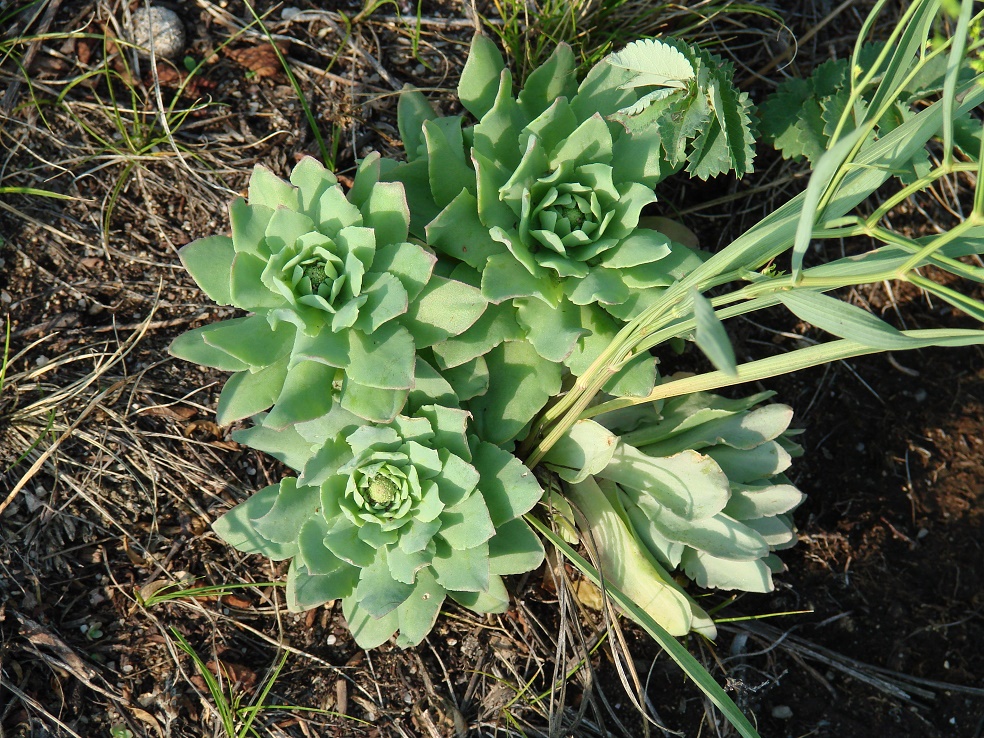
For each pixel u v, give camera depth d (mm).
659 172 325
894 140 277
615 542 348
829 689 381
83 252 364
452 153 316
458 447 302
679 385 301
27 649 326
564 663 336
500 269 301
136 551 346
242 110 385
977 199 213
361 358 286
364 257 288
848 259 260
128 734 328
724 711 272
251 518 322
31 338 353
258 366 288
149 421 356
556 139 318
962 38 202
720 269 255
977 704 380
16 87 369
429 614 313
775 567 373
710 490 329
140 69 380
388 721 345
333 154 383
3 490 340
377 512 299
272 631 351
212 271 295
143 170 373
